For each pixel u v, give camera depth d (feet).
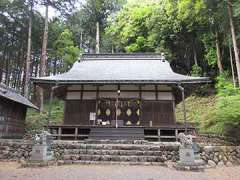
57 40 91.66
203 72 92.17
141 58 61.41
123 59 61.57
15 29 91.09
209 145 33.09
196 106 76.33
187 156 26.66
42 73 76.18
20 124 53.26
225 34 72.69
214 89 82.84
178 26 85.40
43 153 27.63
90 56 62.59
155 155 30.81
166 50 90.68
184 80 44.09
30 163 26.61
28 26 89.40
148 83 45.16
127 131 43.60
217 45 77.82
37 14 88.79
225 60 84.84
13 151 32.55
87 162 29.04
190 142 27.40
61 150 31.68
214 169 27.50
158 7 91.45
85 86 49.70
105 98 48.83
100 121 49.03
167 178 21.17
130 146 32.04
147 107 47.98
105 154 31.19
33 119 70.54
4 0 79.97
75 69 54.44
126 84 46.70
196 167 25.84
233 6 56.65
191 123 59.88
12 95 49.29
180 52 96.07
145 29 100.53
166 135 45.62
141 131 43.32
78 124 47.57
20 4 82.28
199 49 92.79
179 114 74.13
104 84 47.03
